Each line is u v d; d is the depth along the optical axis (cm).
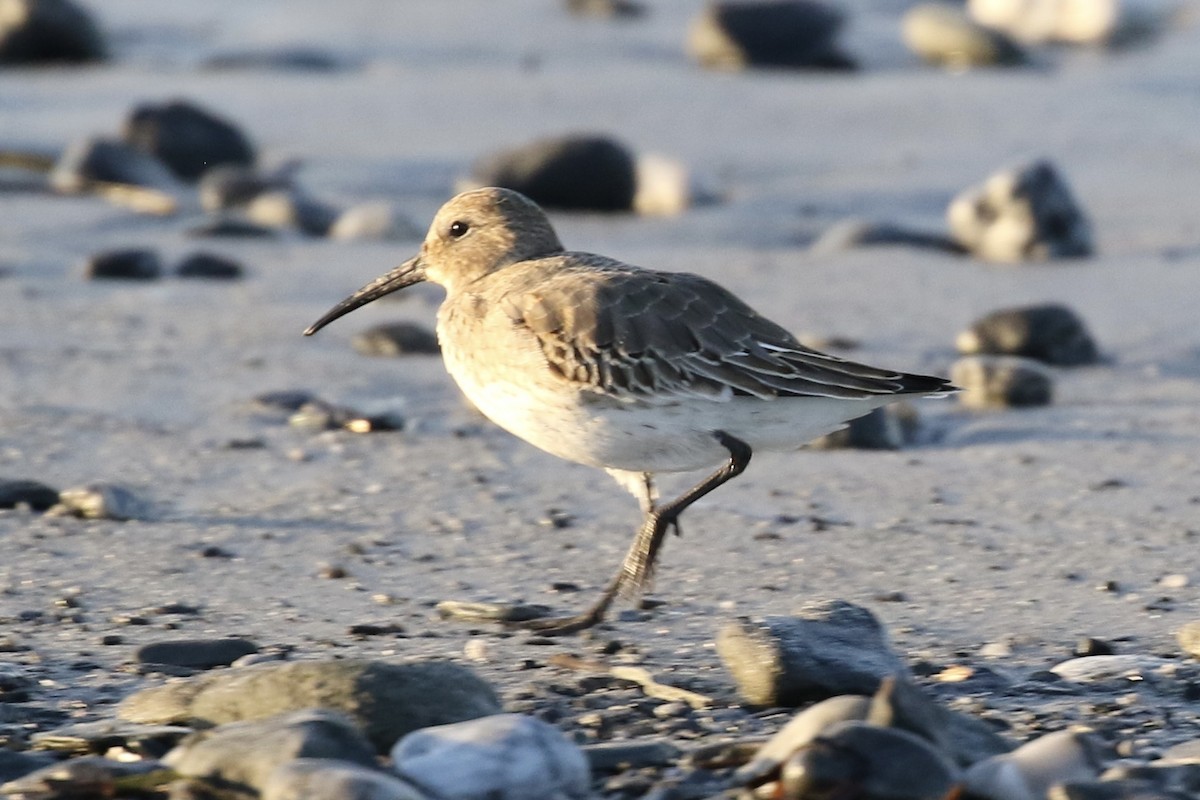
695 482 1136
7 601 895
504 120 2525
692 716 732
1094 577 954
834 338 1505
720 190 2156
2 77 2822
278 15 3475
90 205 2053
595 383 850
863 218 2039
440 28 3341
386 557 988
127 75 2878
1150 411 1325
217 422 1270
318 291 1691
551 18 3425
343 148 2353
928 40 3033
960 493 1123
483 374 891
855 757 612
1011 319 1464
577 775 636
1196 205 2053
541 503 1096
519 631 862
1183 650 822
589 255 945
